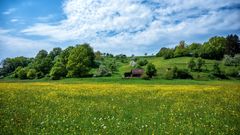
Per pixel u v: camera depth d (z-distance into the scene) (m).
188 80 96.38
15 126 13.25
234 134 12.49
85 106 20.86
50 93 30.48
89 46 168.75
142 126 13.50
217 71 116.69
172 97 29.23
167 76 107.44
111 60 194.00
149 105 22.52
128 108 20.41
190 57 171.25
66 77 128.50
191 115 17.84
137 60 178.25
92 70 147.62
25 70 144.62
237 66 134.75
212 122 15.30
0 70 174.12
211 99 27.73
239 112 19.03
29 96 27.25
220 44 171.12
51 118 15.64
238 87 47.59
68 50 150.62
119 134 12.24
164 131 12.86
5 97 25.73
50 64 153.00
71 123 14.34
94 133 12.22
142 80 93.69
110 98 27.48
